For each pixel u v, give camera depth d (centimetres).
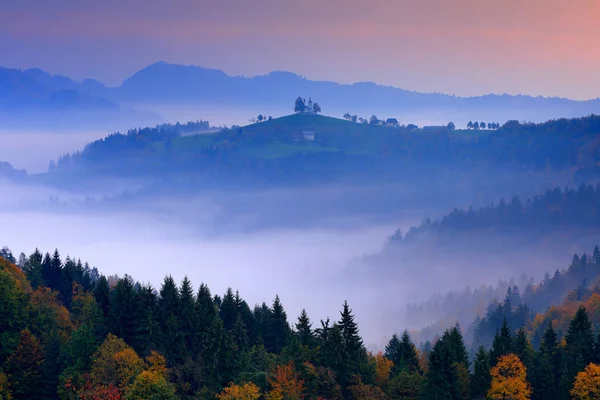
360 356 8456
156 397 6519
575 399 7556
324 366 7894
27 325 8138
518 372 7819
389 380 8556
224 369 7525
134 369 7119
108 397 6481
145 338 8006
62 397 7081
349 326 8250
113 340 7600
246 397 6688
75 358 7606
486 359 8169
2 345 7669
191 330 8381
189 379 7681
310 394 7194
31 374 7400
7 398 6988
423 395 7412
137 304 8469
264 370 7550
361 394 7462
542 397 8062
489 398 7656
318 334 8544
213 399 7144
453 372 7450
